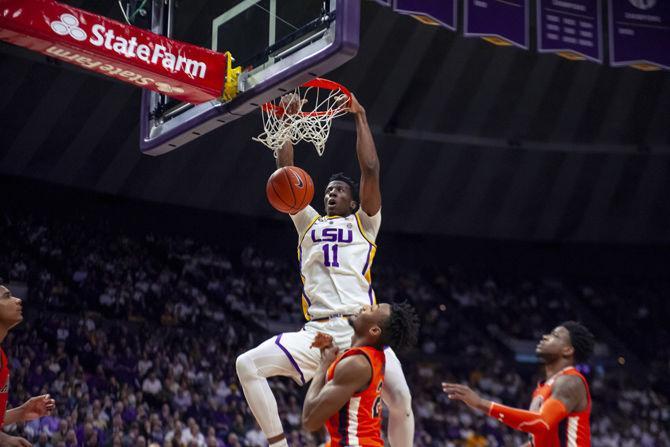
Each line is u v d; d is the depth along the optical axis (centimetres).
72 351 1316
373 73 1719
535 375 1897
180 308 1566
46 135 1579
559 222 2091
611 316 2072
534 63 1773
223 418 1271
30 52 1434
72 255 1582
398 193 1959
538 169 1983
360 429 333
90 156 1644
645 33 852
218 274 1755
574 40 828
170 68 456
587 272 2144
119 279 1584
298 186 424
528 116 1875
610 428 1638
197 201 1816
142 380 1304
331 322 405
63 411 1111
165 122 538
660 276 2155
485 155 1933
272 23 469
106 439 1080
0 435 377
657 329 2059
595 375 1881
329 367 345
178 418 1167
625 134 1938
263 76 462
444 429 1498
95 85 1538
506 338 1931
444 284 2019
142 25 596
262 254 1883
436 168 1934
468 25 784
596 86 1836
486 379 1720
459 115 1850
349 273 413
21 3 410
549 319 2022
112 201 1733
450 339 1859
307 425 332
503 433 1535
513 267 2111
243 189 1844
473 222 2053
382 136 1839
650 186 2038
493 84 1802
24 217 1619
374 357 339
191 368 1380
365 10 1609
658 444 1630
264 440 1248
